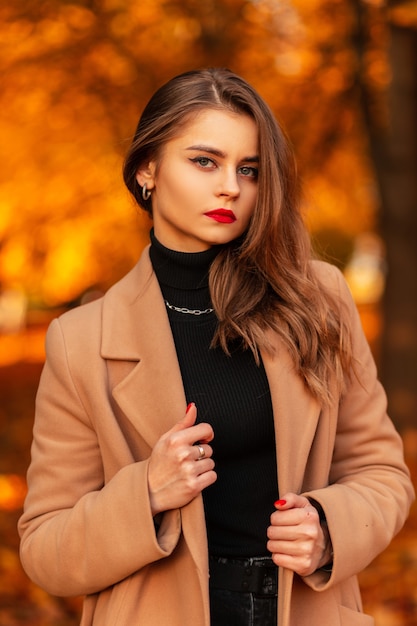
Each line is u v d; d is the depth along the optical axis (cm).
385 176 993
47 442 264
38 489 262
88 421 262
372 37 1013
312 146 1152
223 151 251
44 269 1517
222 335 259
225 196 253
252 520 259
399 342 996
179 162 254
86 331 268
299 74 1102
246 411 259
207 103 252
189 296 270
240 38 1057
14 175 1251
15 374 1962
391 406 998
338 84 1081
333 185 1319
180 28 1034
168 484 238
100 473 265
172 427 248
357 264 3098
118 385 260
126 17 998
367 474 270
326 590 257
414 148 978
